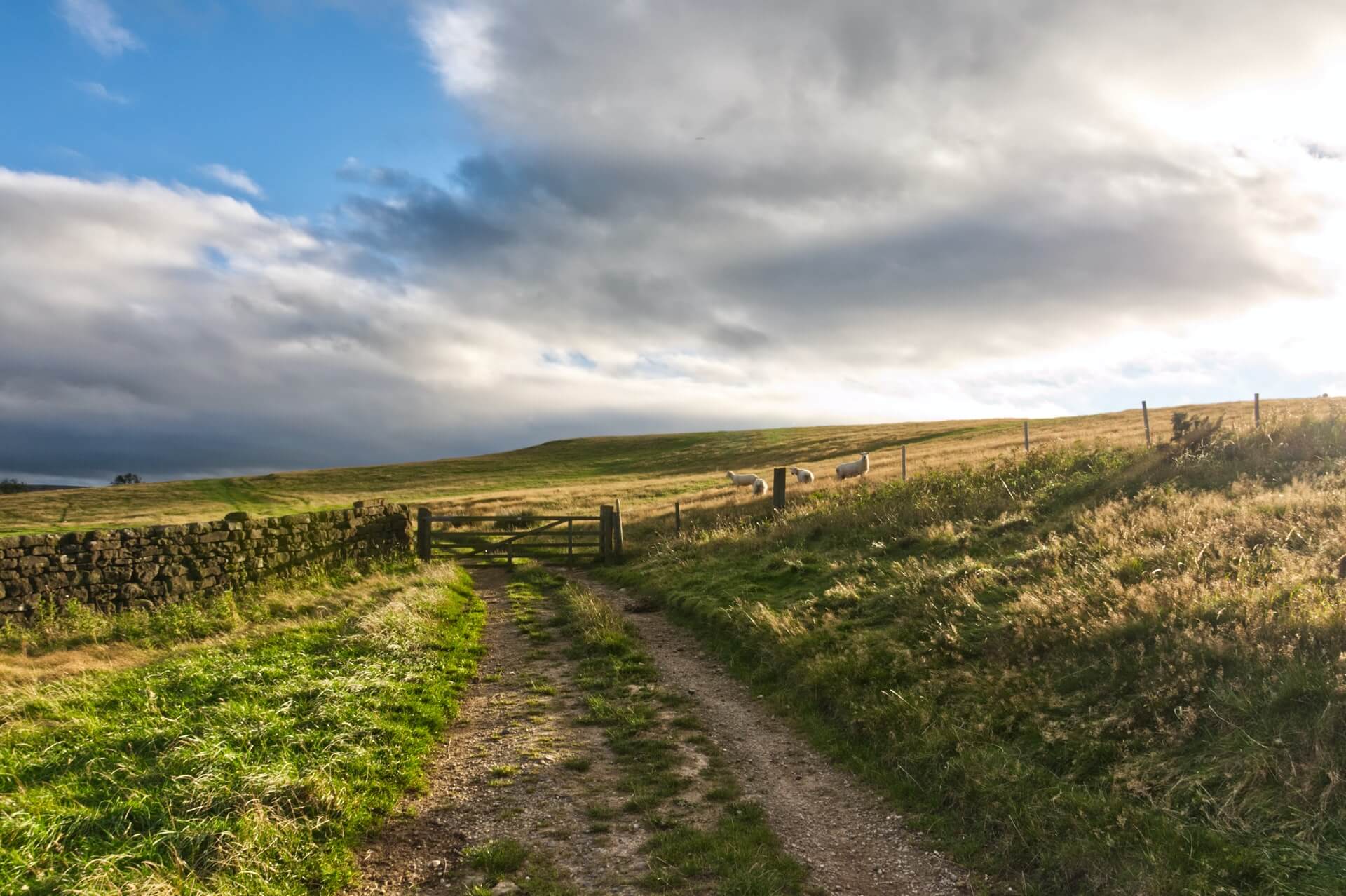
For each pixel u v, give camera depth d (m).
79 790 6.07
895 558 14.06
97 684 9.18
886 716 8.01
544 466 85.94
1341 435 14.72
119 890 4.63
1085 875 5.24
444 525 32.53
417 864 5.77
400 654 10.67
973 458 30.06
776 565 15.84
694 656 11.94
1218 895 4.67
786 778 7.48
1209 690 6.49
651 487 47.03
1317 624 6.69
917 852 6.00
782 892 5.38
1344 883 4.49
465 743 8.25
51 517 55.41
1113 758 6.32
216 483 79.69
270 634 11.71
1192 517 10.99
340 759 6.95
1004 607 9.59
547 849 5.96
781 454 69.94
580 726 8.78
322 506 60.16
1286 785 5.27
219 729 7.25
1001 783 6.36
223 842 5.37
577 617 14.23
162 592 15.20
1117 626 7.88
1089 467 17.69
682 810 6.66
